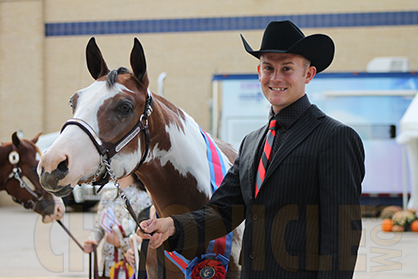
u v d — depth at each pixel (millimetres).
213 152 2078
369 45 11242
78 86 11875
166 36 11641
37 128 11836
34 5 11891
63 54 11898
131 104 1601
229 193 1782
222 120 8547
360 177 1496
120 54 11766
